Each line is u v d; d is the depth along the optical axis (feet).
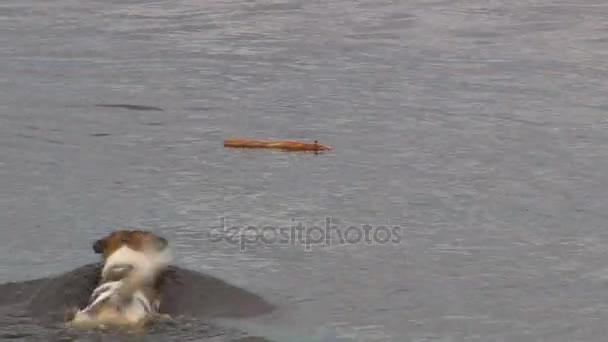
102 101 156.46
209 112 152.56
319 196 121.49
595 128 145.89
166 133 143.64
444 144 139.13
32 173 128.67
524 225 114.01
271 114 151.64
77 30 195.11
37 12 208.54
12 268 101.50
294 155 135.23
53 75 168.35
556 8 217.77
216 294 93.71
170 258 100.37
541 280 101.24
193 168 130.72
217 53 182.50
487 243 109.60
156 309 89.66
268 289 97.35
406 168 130.52
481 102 157.48
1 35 190.49
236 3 219.00
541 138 141.59
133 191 123.13
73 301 90.58
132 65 174.60
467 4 221.87
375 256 106.11
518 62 179.22
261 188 124.06
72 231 111.75
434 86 165.27
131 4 216.95
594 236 111.45
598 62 179.63
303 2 221.87
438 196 121.60
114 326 86.28
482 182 126.00
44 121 147.23
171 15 208.13
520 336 90.58
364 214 116.37
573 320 93.50
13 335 84.64
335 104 156.15
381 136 142.31
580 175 128.26
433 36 195.11
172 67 173.88
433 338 89.86
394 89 163.73
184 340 85.76
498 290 99.19
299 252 106.63
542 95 161.17
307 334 89.35
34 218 115.14
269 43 189.06
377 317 93.40
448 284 100.22
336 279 100.48
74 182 125.80
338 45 188.24
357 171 129.39
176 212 116.88
